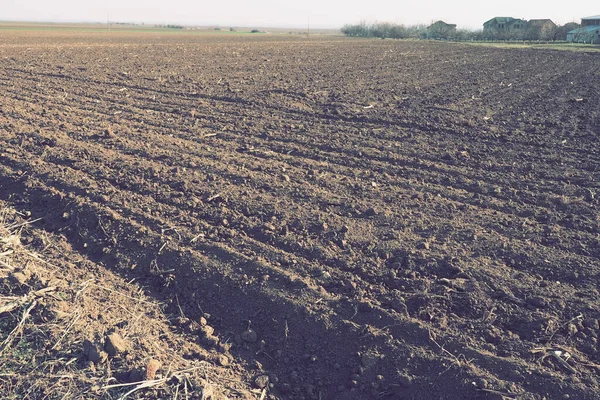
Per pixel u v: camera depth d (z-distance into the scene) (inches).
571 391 169.0
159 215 280.7
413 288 220.7
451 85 788.6
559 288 220.5
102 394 158.6
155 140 414.3
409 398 174.9
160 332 201.3
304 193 311.9
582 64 1234.6
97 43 1750.7
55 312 189.9
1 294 200.8
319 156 387.5
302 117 516.7
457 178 346.3
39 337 179.2
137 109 534.3
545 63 1256.8
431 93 697.0
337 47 1863.9
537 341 191.9
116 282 229.6
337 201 301.4
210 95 621.0
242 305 215.2
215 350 196.4
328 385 184.5
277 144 416.8
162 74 808.9
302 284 220.2
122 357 175.0
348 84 762.8
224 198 300.0
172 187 316.2
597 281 224.5
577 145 424.5
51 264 238.1
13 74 760.3
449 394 172.7
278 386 184.5
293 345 198.2
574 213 292.7
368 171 357.7
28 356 171.8
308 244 253.9
